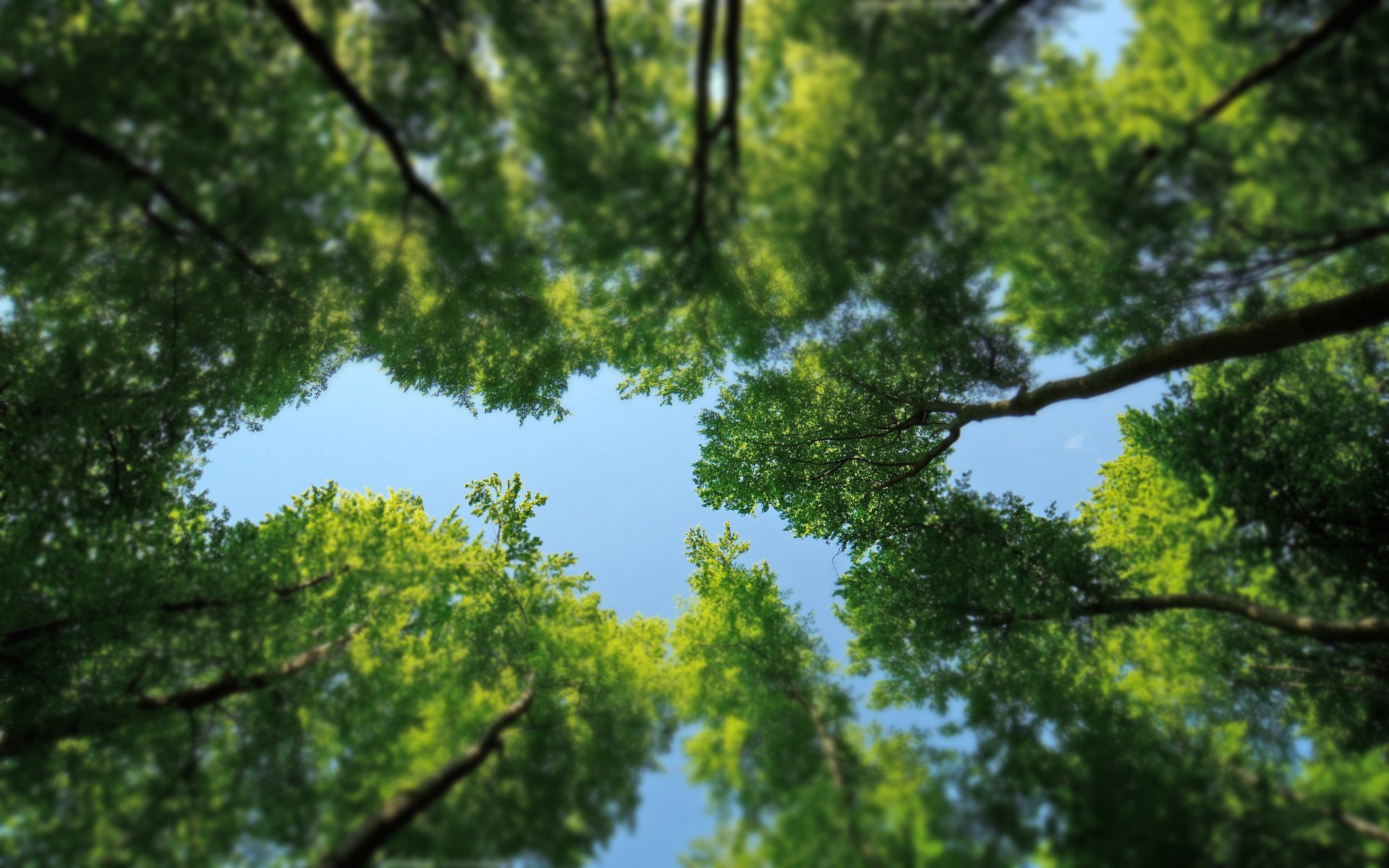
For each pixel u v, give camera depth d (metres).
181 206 6.68
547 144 6.32
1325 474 8.98
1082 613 8.58
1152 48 5.55
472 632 8.82
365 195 6.77
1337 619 8.16
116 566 8.00
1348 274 8.52
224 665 7.06
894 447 13.34
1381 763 6.03
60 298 8.68
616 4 6.36
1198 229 6.25
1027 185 6.26
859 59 5.88
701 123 6.28
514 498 10.49
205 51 6.04
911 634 9.43
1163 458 9.54
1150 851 5.02
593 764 6.68
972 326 9.77
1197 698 7.62
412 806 5.40
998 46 5.75
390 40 6.19
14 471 8.49
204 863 5.22
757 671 8.32
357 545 8.91
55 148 5.76
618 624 9.66
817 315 9.69
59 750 6.95
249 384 10.63
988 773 6.22
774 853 4.96
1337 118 5.05
